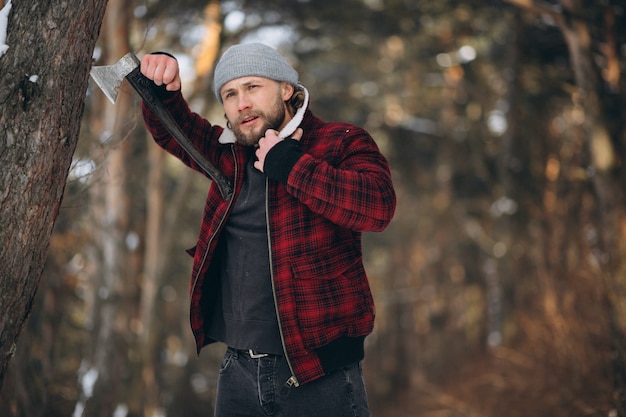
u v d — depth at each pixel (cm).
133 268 1195
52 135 206
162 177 1266
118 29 875
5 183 201
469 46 1480
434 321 2158
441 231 2064
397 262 2375
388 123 1644
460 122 1695
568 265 991
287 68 228
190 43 1041
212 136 252
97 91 875
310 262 215
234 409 229
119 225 981
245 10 997
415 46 1484
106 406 912
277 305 214
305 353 213
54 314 690
